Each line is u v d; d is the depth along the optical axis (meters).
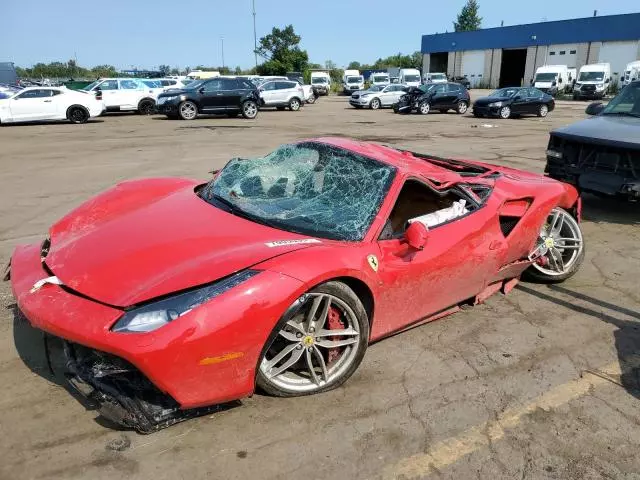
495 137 15.78
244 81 22.44
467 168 4.53
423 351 3.36
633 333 3.71
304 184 3.45
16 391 2.76
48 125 19.03
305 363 2.89
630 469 2.42
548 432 2.64
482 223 3.60
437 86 26.55
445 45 62.09
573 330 3.73
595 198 7.81
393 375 3.07
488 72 57.66
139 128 17.78
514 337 3.59
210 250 2.65
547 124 20.84
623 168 5.97
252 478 2.26
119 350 2.20
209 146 12.97
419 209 3.52
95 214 3.39
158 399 2.44
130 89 24.17
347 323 2.85
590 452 2.52
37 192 7.68
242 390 2.50
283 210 3.18
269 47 65.00
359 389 2.92
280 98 27.91
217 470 2.29
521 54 57.44
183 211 3.18
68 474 2.23
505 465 2.41
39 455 2.33
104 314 2.31
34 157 11.06
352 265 2.76
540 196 4.16
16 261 2.95
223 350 2.35
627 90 7.30
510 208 3.94
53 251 2.89
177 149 12.38
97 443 2.41
